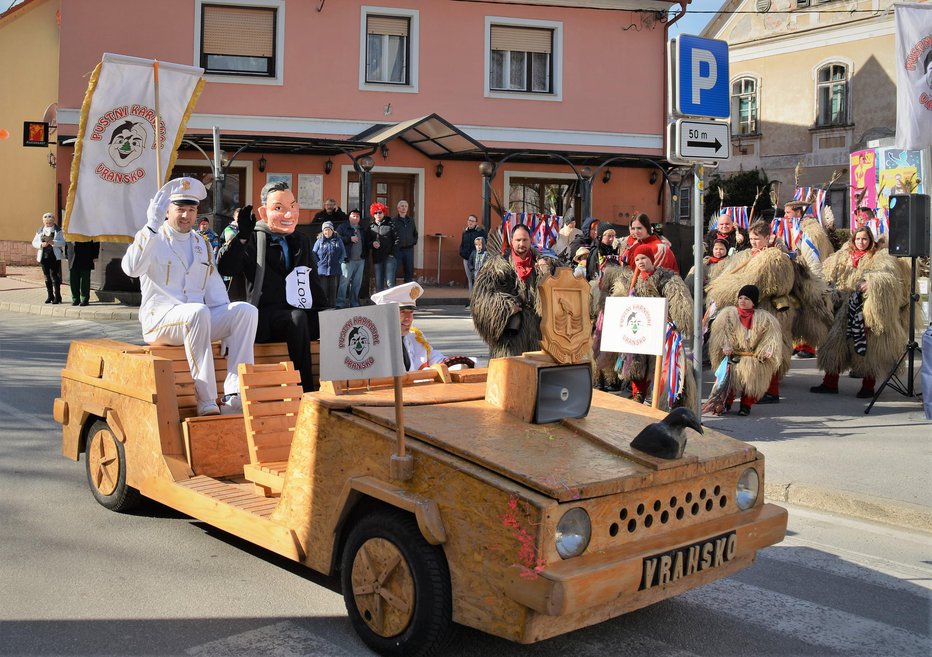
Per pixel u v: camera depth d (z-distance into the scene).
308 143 21.81
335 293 18.86
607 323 6.31
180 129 8.36
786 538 6.35
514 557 3.72
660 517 4.19
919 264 16.62
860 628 4.77
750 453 4.66
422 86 25.42
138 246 6.39
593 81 26.58
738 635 4.65
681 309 8.75
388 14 25.08
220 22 24.05
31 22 30.83
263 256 6.82
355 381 4.99
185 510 5.45
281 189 6.80
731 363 10.12
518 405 4.58
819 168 35.78
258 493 5.36
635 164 27.02
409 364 6.54
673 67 8.37
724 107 8.57
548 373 4.59
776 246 11.19
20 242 31.23
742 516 4.53
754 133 37.53
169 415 5.81
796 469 7.85
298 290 6.75
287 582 5.21
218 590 5.07
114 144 8.09
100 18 23.19
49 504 6.60
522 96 26.08
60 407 6.81
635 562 3.85
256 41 24.31
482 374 5.54
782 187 36.72
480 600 3.85
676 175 25.77
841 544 6.24
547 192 26.86
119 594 4.98
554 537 3.71
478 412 4.61
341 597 4.99
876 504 6.83
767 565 5.77
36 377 11.96
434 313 20.16
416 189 25.64
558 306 4.66
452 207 25.86
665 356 8.72
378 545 4.20
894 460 8.19
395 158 25.28
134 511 6.44
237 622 4.63
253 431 5.44
